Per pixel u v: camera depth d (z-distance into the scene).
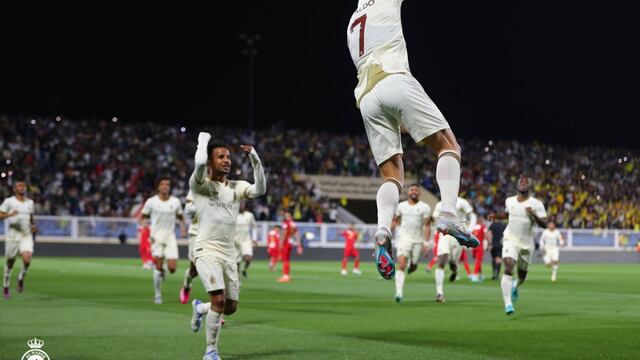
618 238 47.19
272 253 31.12
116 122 50.12
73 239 39.16
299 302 16.88
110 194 43.94
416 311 14.87
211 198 9.05
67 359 8.71
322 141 53.91
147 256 29.89
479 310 15.17
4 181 41.47
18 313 13.71
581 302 17.47
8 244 17.83
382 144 6.23
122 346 9.74
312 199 48.12
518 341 10.49
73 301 16.30
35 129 46.19
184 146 49.91
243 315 13.92
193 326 9.70
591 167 56.84
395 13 6.34
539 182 53.97
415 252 17.91
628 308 15.80
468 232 5.88
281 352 9.39
